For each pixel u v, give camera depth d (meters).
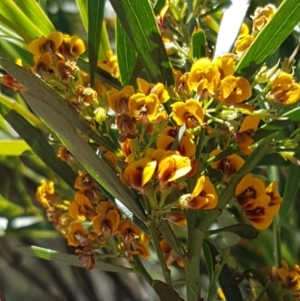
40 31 0.44
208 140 0.36
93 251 0.38
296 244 0.60
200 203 0.32
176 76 0.41
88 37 0.39
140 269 0.38
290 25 0.34
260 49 0.35
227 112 0.34
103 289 0.92
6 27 0.45
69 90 0.35
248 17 0.56
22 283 1.04
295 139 0.38
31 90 0.30
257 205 0.35
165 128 0.33
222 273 0.42
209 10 0.46
